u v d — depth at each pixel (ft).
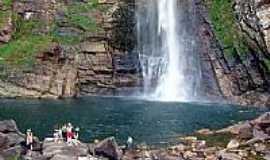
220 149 104.99
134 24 240.12
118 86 230.68
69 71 224.33
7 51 225.56
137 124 142.82
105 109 175.11
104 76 230.27
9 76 216.33
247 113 169.48
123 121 148.05
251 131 117.19
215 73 225.97
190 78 234.58
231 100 214.48
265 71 210.38
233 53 221.66
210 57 229.25
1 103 187.83
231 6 230.48
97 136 123.85
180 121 148.87
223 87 221.46
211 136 122.11
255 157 94.99
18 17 239.71
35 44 228.22
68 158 88.22
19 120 145.79
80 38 232.32
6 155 90.63
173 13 244.83
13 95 212.23
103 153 96.12
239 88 217.77
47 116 155.12
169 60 240.53
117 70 231.50
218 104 199.11
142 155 101.24
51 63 222.69
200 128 136.67
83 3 240.32
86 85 229.25
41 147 97.19
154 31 242.78
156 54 240.73
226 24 228.84
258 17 212.84
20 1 240.53
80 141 113.29
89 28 234.17
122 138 121.80
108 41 233.76
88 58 229.66
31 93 213.87
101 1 240.12
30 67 218.59
